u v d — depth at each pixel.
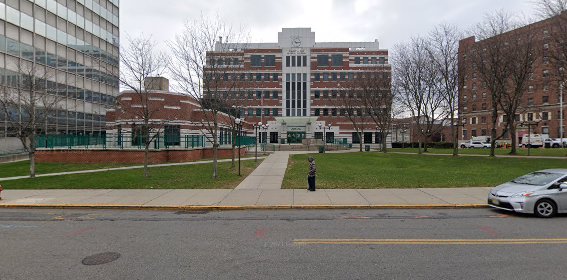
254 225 8.70
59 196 12.96
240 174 19.00
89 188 14.83
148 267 5.64
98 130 46.66
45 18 38.00
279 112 68.56
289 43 69.75
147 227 8.55
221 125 39.72
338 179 16.94
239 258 6.08
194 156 30.56
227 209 10.91
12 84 32.53
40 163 27.25
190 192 13.71
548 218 9.24
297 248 6.66
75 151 27.58
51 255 6.33
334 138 66.00
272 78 68.94
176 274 5.32
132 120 32.28
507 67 31.23
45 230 8.30
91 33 45.88
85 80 44.41
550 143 63.53
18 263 5.90
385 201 11.62
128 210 10.97
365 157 34.16
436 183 15.45
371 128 65.94
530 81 42.44
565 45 24.08
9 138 33.06
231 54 20.11
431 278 5.09
